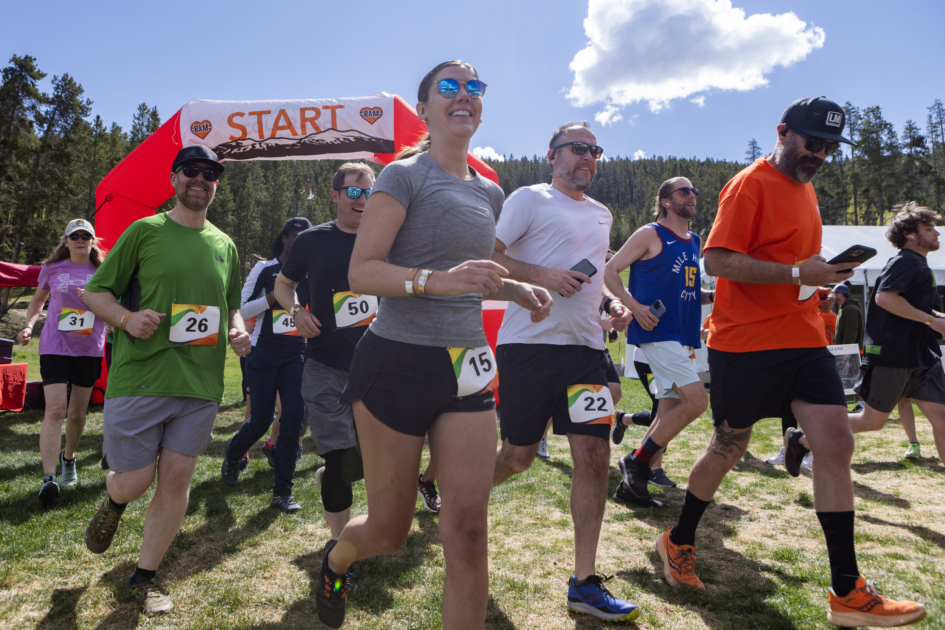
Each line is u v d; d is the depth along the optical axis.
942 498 3.99
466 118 1.76
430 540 3.23
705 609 2.41
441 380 1.67
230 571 2.81
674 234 3.75
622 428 5.37
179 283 2.53
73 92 47.91
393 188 1.63
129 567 2.80
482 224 1.76
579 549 2.45
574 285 2.41
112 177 7.31
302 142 7.29
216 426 7.16
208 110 7.20
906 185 76.88
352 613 2.38
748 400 2.46
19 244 42.94
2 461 5.02
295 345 4.06
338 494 2.76
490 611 2.40
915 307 4.08
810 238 2.57
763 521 3.55
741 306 2.50
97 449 5.56
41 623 2.29
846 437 2.23
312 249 3.07
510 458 2.80
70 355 4.22
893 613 2.03
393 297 1.70
